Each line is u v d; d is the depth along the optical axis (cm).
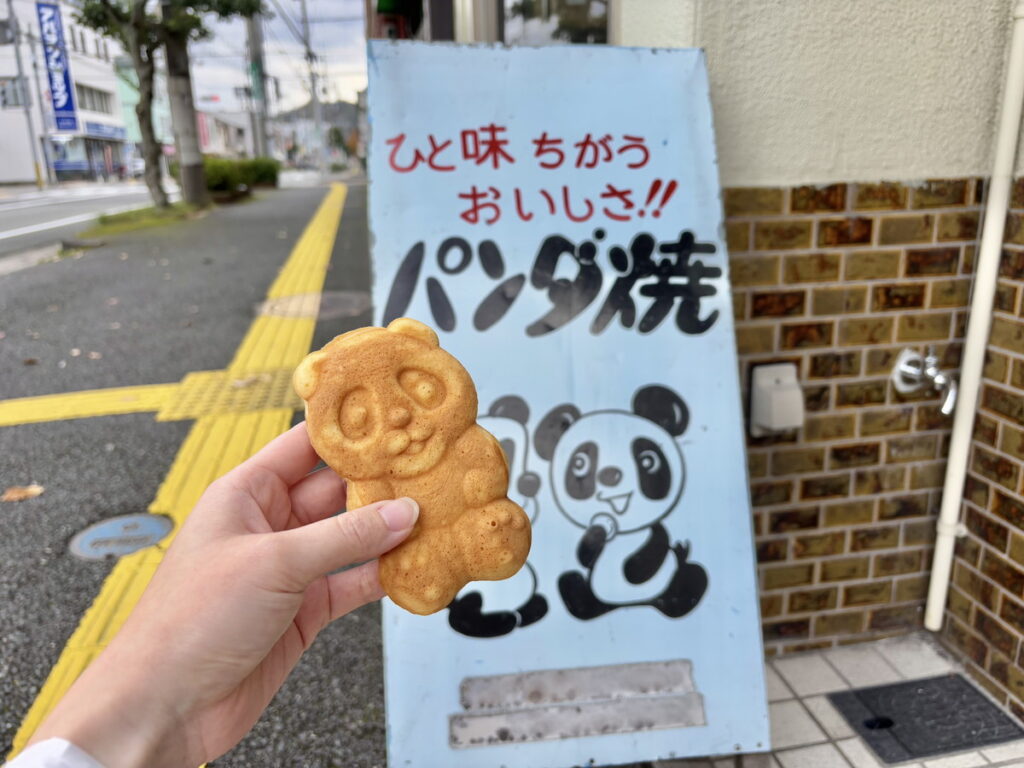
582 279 212
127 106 4447
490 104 214
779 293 240
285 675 125
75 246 1087
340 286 812
